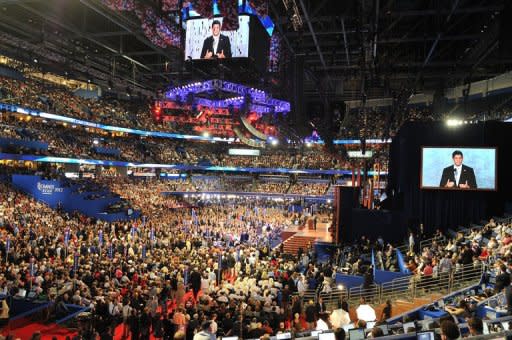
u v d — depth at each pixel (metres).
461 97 45.47
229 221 47.72
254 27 28.38
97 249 26.53
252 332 11.47
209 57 28.66
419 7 31.03
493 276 14.73
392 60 38.34
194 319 12.67
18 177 40.06
